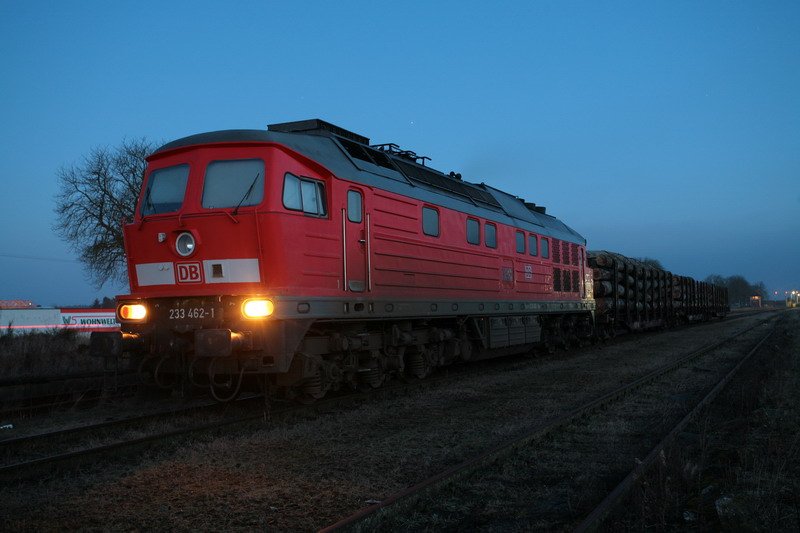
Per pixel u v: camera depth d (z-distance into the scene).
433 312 11.83
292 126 10.75
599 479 5.84
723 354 18.03
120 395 10.52
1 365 12.20
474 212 13.77
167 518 4.81
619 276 26.77
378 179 10.53
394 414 9.00
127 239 9.04
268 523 4.69
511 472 6.00
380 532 4.54
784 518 4.49
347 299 9.40
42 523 4.71
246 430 7.90
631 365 15.27
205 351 7.91
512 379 12.80
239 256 8.25
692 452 6.70
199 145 8.65
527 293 16.36
